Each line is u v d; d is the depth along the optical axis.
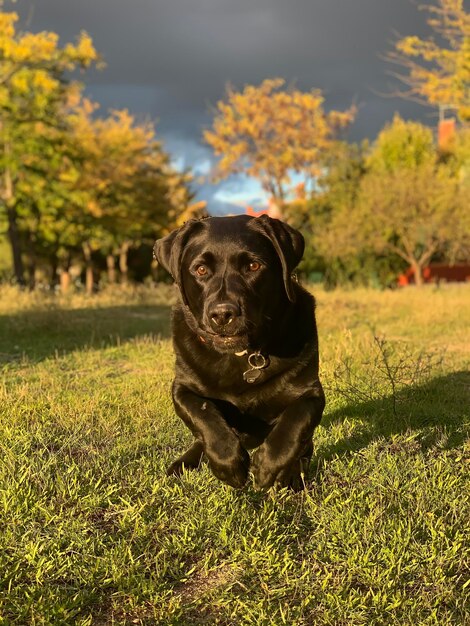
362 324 3.13
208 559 0.82
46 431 1.30
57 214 8.34
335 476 1.09
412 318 3.28
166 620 0.71
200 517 0.91
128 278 13.95
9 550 0.83
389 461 1.12
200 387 0.95
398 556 0.82
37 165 7.58
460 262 9.73
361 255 8.08
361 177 9.44
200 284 0.95
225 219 1.00
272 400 0.96
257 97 11.76
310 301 1.02
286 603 0.73
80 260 13.32
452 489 1.02
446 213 7.11
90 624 0.70
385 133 9.88
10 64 6.80
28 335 2.82
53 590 0.74
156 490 0.99
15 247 7.79
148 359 2.27
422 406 1.53
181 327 0.99
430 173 7.43
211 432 0.89
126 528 0.89
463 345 2.51
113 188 9.61
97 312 3.71
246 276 0.93
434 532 0.86
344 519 0.90
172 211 11.74
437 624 0.69
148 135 10.83
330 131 11.91
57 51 6.81
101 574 0.78
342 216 7.85
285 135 11.76
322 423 1.42
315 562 0.83
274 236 0.97
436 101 6.23
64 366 2.14
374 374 1.74
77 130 9.47
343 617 0.72
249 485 1.04
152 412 1.47
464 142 8.46
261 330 0.93
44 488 0.99
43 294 4.43
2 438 1.23
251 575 0.80
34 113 7.23
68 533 0.86
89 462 1.12
